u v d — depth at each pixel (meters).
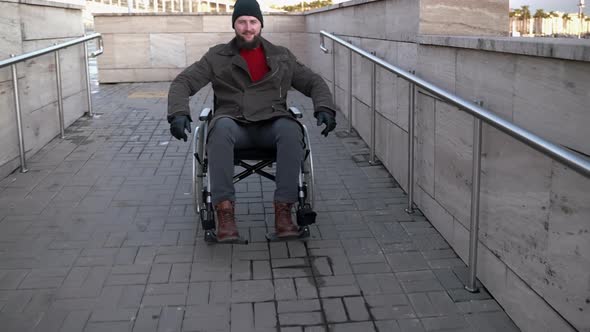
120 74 11.13
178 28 11.09
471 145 3.46
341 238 4.07
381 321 3.06
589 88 2.27
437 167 4.09
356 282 3.46
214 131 3.75
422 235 4.10
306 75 4.13
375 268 3.63
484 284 3.34
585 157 2.09
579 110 2.34
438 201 4.10
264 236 4.12
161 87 10.52
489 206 3.21
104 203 4.73
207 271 3.60
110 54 11.03
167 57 11.17
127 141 6.59
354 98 6.93
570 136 2.41
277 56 4.05
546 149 2.23
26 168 5.61
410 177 4.42
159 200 4.80
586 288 2.32
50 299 3.27
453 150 3.76
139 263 3.71
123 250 3.89
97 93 9.80
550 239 2.58
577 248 2.37
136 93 9.77
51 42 6.62
